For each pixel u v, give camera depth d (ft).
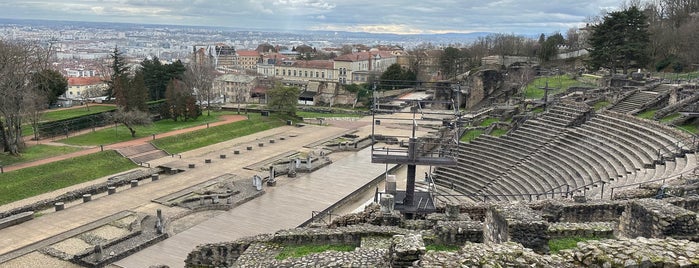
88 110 322.55
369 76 549.54
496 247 51.55
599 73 356.79
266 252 81.66
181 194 180.14
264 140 285.43
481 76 375.25
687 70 320.50
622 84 279.69
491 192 168.55
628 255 47.19
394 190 132.77
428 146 231.09
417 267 50.85
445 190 182.50
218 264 92.02
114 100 392.88
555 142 185.68
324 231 84.69
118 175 204.44
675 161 131.34
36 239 137.59
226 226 148.25
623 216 72.33
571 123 197.98
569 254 50.26
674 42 337.72
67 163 209.67
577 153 168.86
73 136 263.29
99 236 138.82
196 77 415.03
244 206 167.12
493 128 240.12
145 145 250.16
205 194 177.06
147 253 127.44
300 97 480.23
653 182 107.96
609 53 324.80
